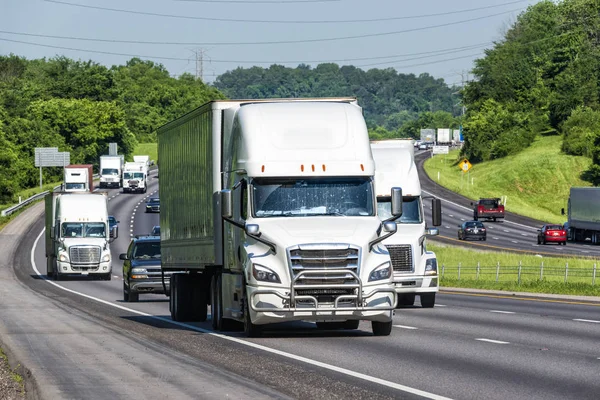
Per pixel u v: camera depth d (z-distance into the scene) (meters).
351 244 37.88
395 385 25.78
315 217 39.12
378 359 32.00
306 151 39.84
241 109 41.47
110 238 113.81
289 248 37.66
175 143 52.69
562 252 143.38
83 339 39.78
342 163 39.84
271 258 38.03
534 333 41.78
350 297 37.72
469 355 33.16
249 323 39.22
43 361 32.06
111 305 69.25
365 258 38.16
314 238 37.91
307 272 37.59
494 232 188.25
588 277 94.88
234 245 41.34
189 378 27.08
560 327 45.00
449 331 42.94
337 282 37.75
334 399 23.39
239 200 40.31
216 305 44.66
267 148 39.72
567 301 67.25
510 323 47.56
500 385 25.78
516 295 75.25
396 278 60.97
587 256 129.25
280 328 44.50
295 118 40.53
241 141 40.50
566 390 24.86
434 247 140.88
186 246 50.06
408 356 32.88
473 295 77.12
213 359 32.28
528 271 104.25
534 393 24.31
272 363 30.97
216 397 23.53
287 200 39.38
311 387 25.48
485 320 49.75
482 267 108.81
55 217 113.94
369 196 39.81
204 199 45.88
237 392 24.36
